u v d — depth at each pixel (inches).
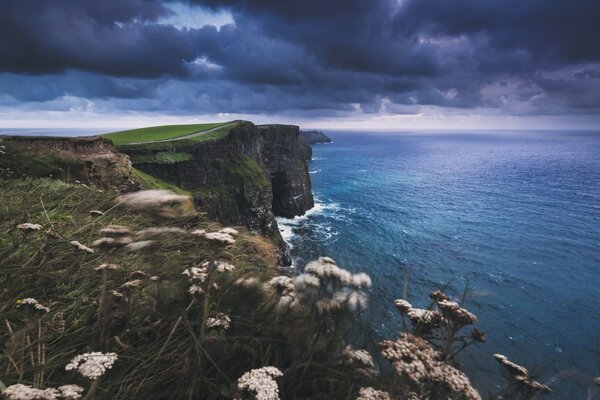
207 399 116.2
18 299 143.8
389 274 2721.5
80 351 123.3
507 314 2130.9
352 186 7406.5
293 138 4965.6
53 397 77.1
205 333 132.1
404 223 4394.7
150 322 144.9
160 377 115.4
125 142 3373.5
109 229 163.2
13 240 198.8
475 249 3437.5
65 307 147.2
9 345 113.8
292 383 121.3
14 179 410.6
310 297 130.2
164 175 3041.3
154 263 194.1
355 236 3784.5
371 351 123.0
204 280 140.0
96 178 917.2
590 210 5457.7
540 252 3432.6
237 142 3882.9
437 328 119.3
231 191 3545.8
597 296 2480.3
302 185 4975.4
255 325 142.4
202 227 292.8
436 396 95.1
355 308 127.9
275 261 257.9
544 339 1859.0
